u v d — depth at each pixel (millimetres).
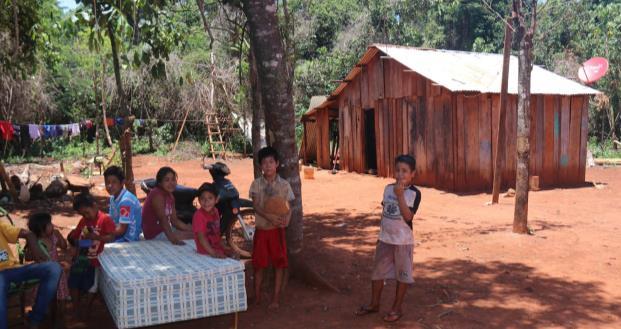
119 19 6742
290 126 5832
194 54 25031
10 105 22891
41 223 4848
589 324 4738
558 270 6391
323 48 29031
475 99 13672
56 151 26156
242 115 24562
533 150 14406
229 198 6961
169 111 27094
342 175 17953
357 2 28547
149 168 20766
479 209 11086
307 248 7637
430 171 14469
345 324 4820
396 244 4742
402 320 4879
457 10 31234
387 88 16188
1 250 4398
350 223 9625
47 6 12672
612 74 23703
